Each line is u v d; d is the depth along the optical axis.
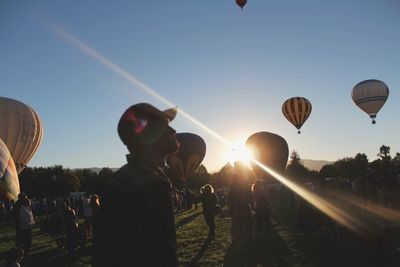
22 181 91.75
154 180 2.49
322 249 12.18
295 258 11.29
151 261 2.39
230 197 13.95
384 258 10.27
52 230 18.16
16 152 33.53
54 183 91.94
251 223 13.95
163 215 2.48
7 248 17.62
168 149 2.72
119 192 2.42
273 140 21.95
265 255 12.09
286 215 24.75
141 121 2.59
